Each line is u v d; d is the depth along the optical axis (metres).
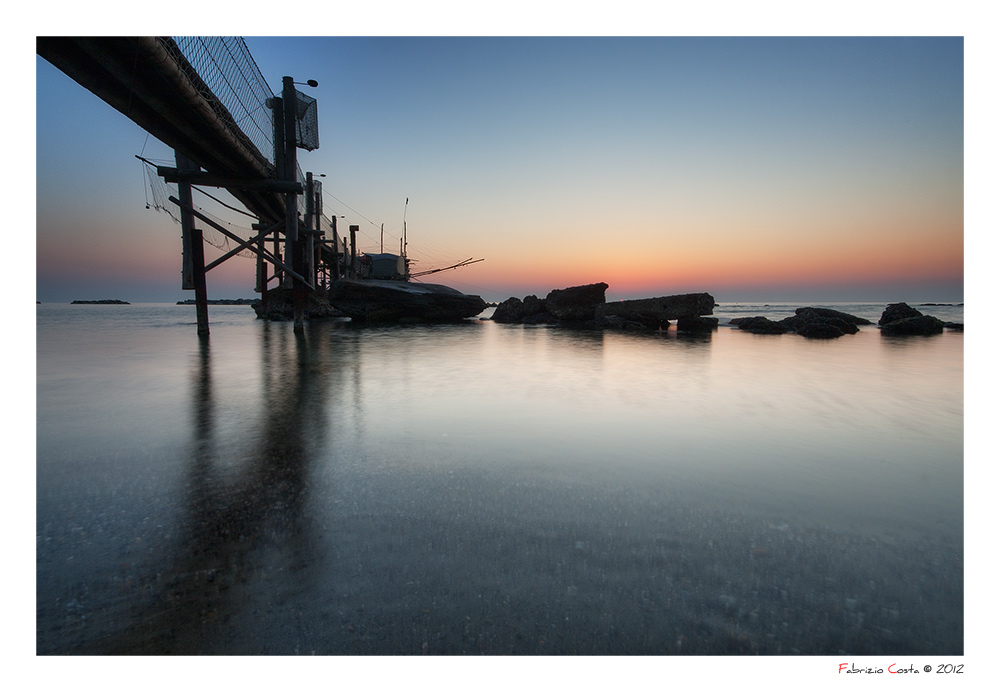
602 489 3.11
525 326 24.42
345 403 5.85
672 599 1.97
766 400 6.07
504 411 5.42
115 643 1.78
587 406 5.71
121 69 8.20
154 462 3.65
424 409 5.53
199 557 2.29
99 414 5.22
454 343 14.48
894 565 2.21
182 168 15.84
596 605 1.93
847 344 13.86
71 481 3.26
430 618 1.87
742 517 2.70
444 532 2.50
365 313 27.16
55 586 2.06
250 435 4.41
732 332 19.47
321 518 2.68
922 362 9.87
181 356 10.85
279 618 1.88
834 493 3.05
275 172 18.33
